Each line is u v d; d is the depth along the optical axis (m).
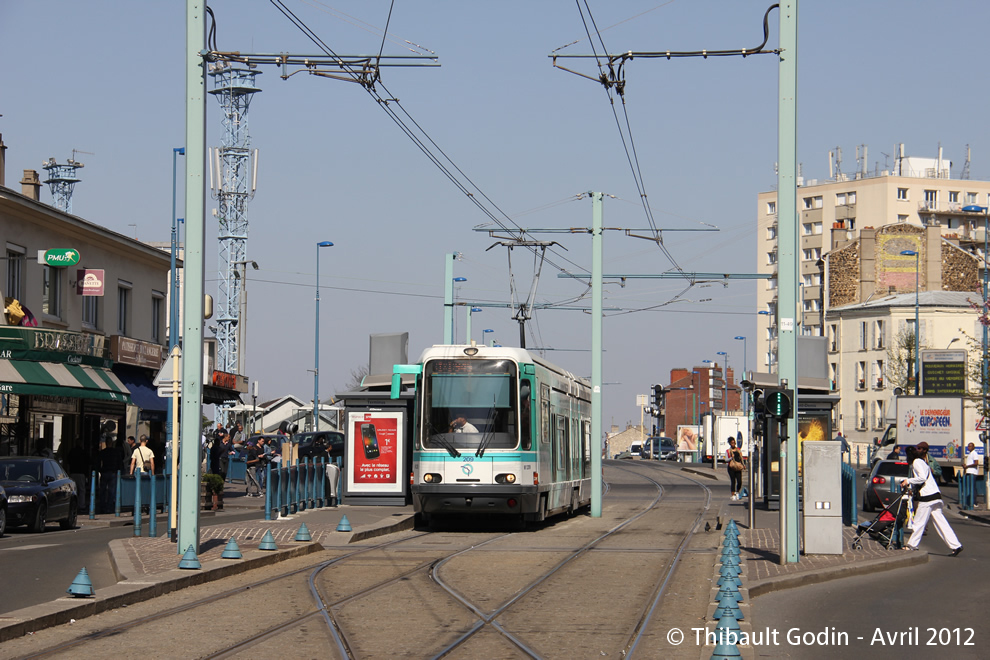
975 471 40.00
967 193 119.56
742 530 24.67
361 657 9.91
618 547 20.66
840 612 12.95
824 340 35.59
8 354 29.91
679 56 17.59
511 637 10.98
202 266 17.06
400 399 31.86
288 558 17.97
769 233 123.75
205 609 12.55
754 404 33.91
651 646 10.51
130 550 17.58
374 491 31.83
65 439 35.03
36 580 15.12
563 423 28.61
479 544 21.38
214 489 32.03
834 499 18.77
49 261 30.61
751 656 9.69
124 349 36.53
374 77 17.31
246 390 43.72
